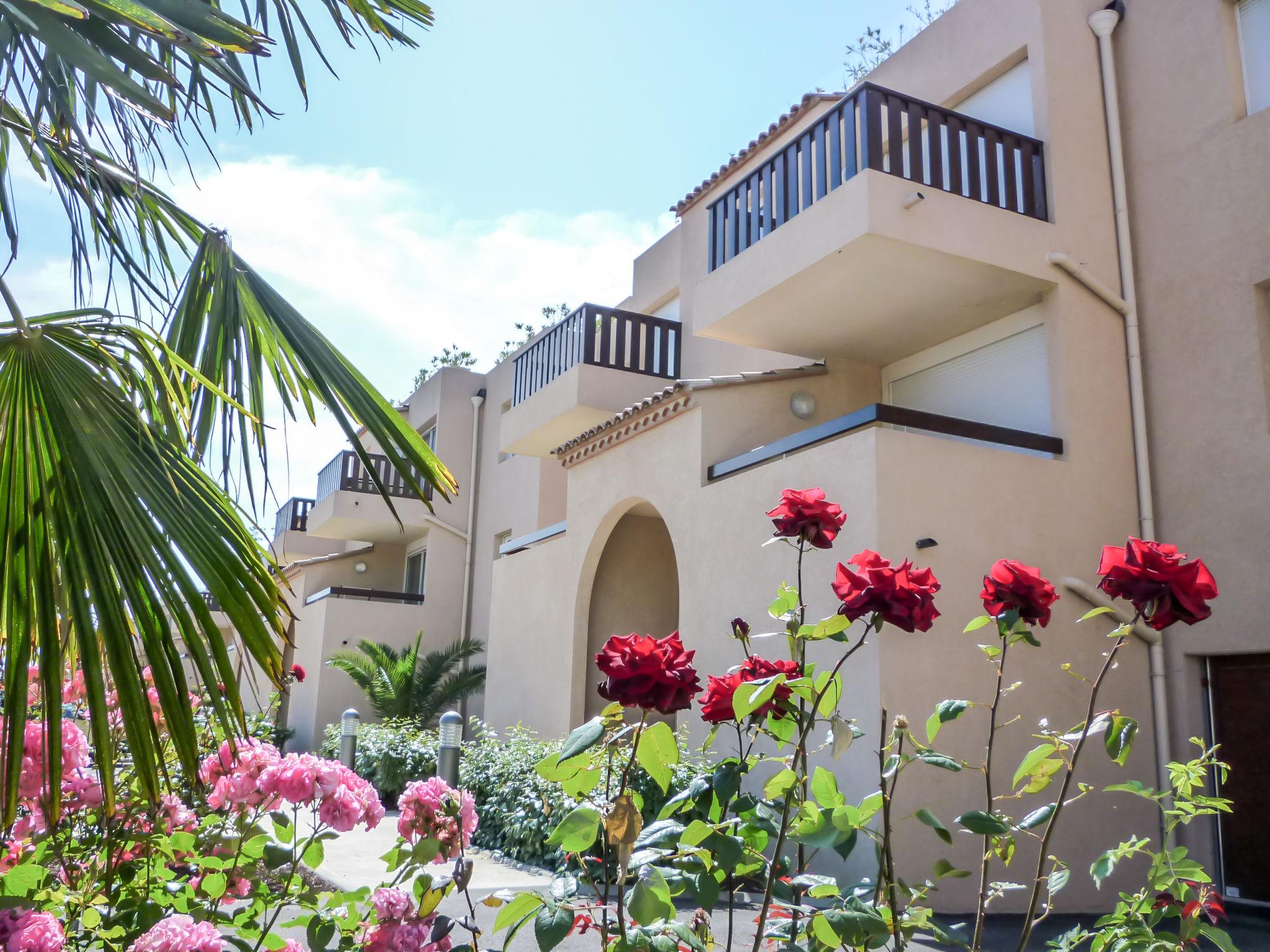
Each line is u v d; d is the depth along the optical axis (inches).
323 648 723.4
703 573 350.0
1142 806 291.1
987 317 348.5
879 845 94.0
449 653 676.7
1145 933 97.2
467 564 759.7
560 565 469.1
